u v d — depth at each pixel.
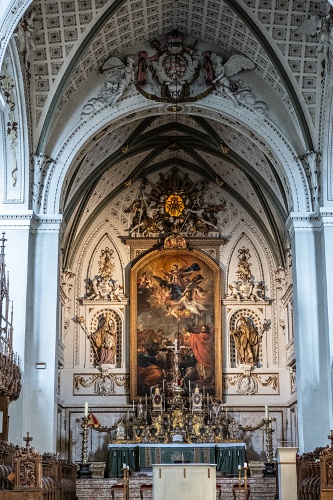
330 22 21.88
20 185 23.33
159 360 31.80
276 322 32.47
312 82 23.56
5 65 21.72
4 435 20.33
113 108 24.55
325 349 23.44
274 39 22.98
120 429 29.42
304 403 23.11
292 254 24.55
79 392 31.67
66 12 22.06
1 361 18.61
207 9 23.38
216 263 32.78
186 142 30.62
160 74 24.62
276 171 26.03
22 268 22.86
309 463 19.64
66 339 32.00
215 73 24.62
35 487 16.00
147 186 33.00
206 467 17.22
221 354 31.88
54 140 24.25
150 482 25.67
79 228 32.03
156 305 32.31
